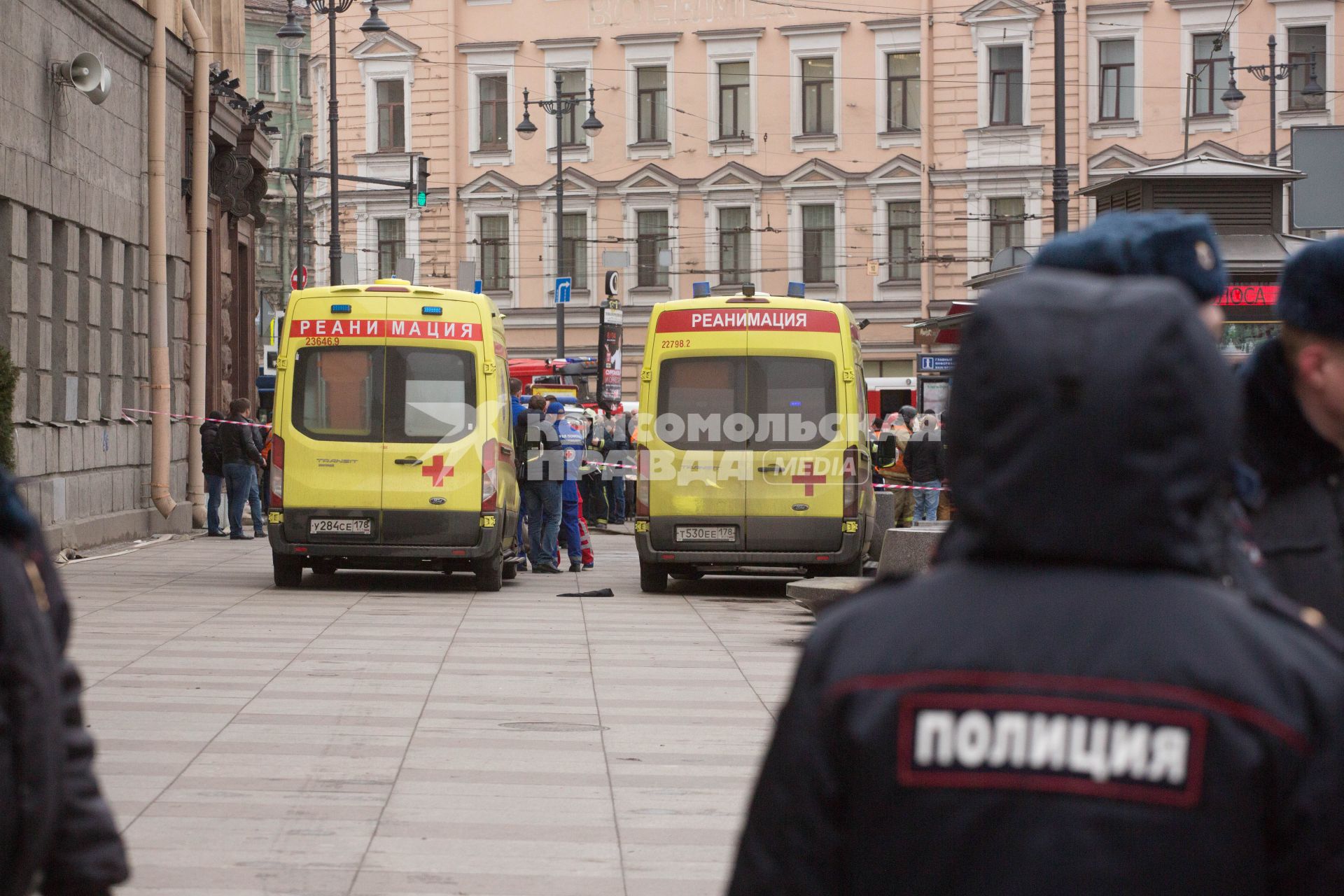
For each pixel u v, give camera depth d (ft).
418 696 42.65
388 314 70.38
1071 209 203.10
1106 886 8.00
